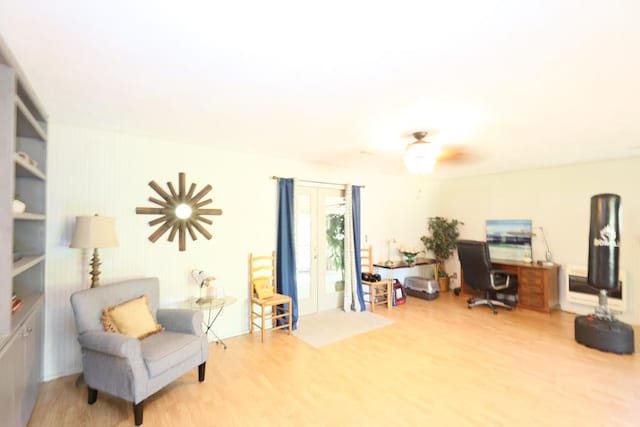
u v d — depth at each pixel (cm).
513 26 142
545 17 135
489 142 346
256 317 401
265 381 283
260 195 419
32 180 271
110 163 315
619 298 432
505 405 246
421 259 623
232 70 186
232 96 225
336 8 130
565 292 490
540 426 220
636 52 163
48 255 286
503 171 545
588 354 338
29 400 220
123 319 261
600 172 453
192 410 239
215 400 253
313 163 475
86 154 304
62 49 163
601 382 280
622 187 433
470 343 369
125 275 322
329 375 294
